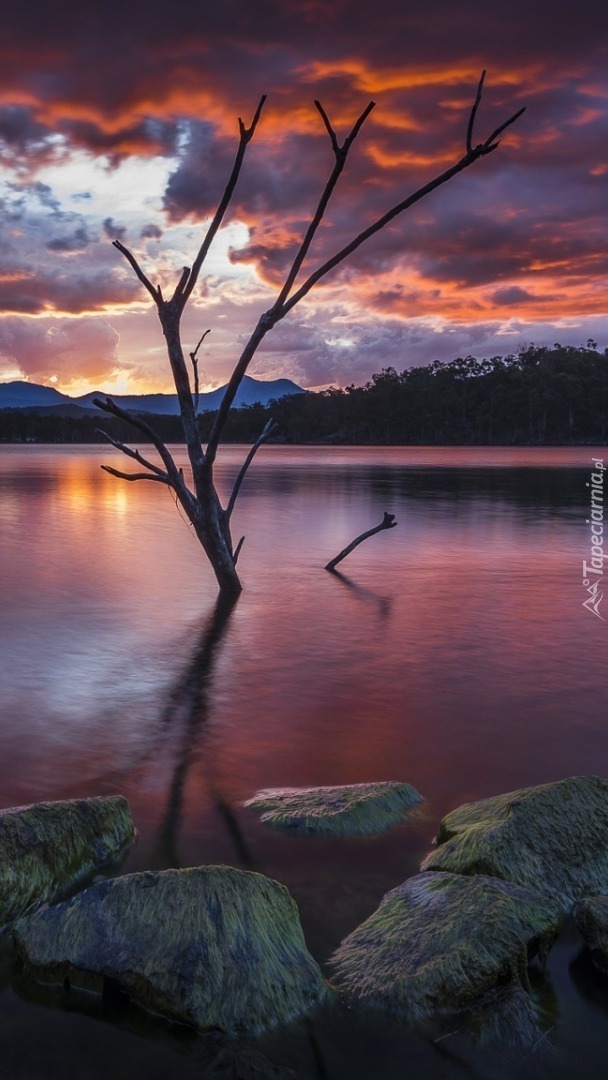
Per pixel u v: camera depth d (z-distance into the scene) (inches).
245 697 287.7
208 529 485.7
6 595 472.7
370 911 154.3
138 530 814.5
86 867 164.7
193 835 182.4
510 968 132.0
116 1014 127.3
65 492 1381.6
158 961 129.6
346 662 336.5
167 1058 119.2
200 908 135.4
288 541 746.2
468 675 317.7
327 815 186.9
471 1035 123.6
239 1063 117.6
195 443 470.6
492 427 7588.6
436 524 897.5
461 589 507.2
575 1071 118.3
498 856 158.7
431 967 131.3
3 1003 129.4
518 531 832.9
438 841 179.6
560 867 159.2
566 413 7293.3
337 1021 126.4
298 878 165.3
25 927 139.9
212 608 444.8
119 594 481.4
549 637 382.0
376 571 578.2
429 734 251.0
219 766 224.2
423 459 3358.8
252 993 127.0
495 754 234.7
